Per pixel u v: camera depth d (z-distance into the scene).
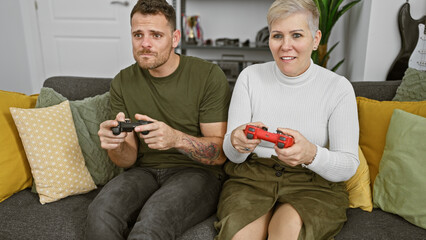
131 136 1.27
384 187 1.14
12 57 3.19
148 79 1.28
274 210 1.12
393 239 0.99
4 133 1.24
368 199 1.17
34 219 1.10
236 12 3.63
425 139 1.08
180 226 1.03
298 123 1.14
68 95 1.57
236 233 0.97
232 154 1.13
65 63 3.40
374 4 2.30
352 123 1.07
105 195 1.05
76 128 1.35
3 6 3.05
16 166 1.25
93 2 3.22
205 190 1.15
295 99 1.15
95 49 3.35
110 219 0.98
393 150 1.14
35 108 1.32
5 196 1.21
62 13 3.27
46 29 3.31
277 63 1.12
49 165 1.20
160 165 1.29
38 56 3.37
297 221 0.96
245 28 3.67
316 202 1.02
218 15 3.66
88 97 1.56
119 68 3.38
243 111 1.19
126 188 1.10
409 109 1.22
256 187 1.11
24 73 3.35
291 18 1.03
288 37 1.05
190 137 1.17
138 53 1.18
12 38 3.17
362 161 1.21
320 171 1.02
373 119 1.27
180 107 1.27
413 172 1.07
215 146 1.21
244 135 1.00
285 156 0.95
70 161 1.24
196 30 3.49
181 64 1.27
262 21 3.63
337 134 1.07
